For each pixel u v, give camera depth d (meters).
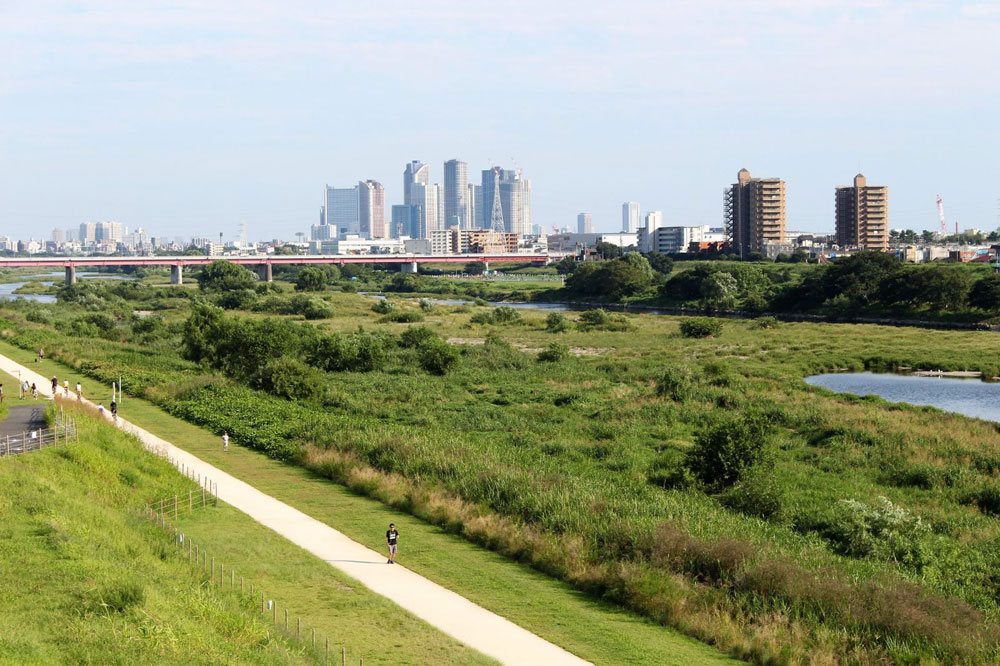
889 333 177.88
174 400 94.75
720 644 40.06
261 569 47.25
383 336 150.12
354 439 73.12
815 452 76.44
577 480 62.00
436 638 39.47
